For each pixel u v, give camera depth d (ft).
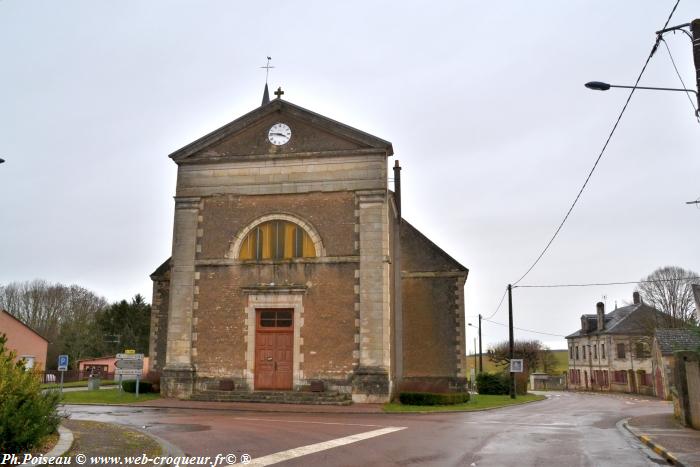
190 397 73.82
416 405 74.02
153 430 44.60
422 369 92.99
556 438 45.50
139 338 226.38
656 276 185.78
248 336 75.51
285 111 80.02
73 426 42.83
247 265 77.25
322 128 78.74
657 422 57.00
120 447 34.19
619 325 199.41
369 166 76.79
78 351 209.36
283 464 32.17
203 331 76.74
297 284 75.56
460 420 58.90
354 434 44.75
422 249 96.78
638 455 37.93
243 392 73.15
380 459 34.22
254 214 78.59
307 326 74.54
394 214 93.09
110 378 179.42
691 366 52.39
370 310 73.31
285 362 74.90
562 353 326.44
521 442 42.70
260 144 80.02
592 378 214.07
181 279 78.33
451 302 94.63
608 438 46.29
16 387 30.78
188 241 79.20
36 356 148.05
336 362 73.05
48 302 221.05
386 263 74.43
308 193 77.71
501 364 224.74
